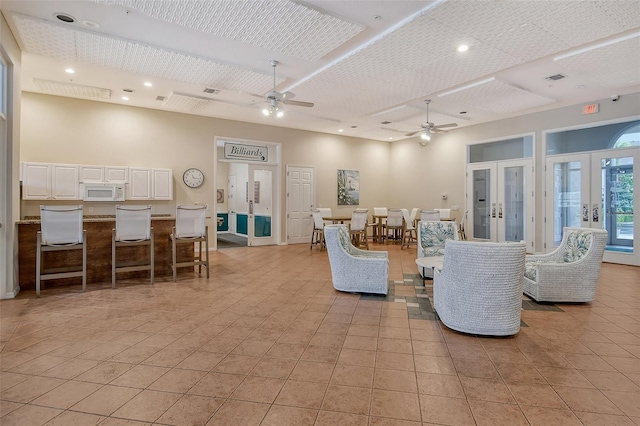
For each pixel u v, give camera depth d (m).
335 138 10.23
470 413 1.92
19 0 3.46
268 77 5.52
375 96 6.42
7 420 1.85
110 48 4.47
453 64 4.86
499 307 2.94
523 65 5.03
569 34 3.95
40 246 4.22
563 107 7.20
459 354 2.67
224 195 13.03
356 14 3.71
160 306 3.86
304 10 3.53
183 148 7.87
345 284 4.44
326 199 10.11
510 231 8.20
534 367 2.46
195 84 5.91
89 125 6.93
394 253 7.84
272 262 6.68
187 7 3.48
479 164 8.80
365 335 3.05
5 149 4.04
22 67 5.19
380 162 11.09
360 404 2.00
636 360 2.58
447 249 3.11
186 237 5.15
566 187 7.24
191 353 2.67
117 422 1.84
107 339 2.94
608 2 3.32
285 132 9.34
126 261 5.20
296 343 2.87
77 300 4.08
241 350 2.73
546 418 1.87
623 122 6.43
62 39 4.21
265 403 2.01
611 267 6.23
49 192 6.45
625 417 1.88
